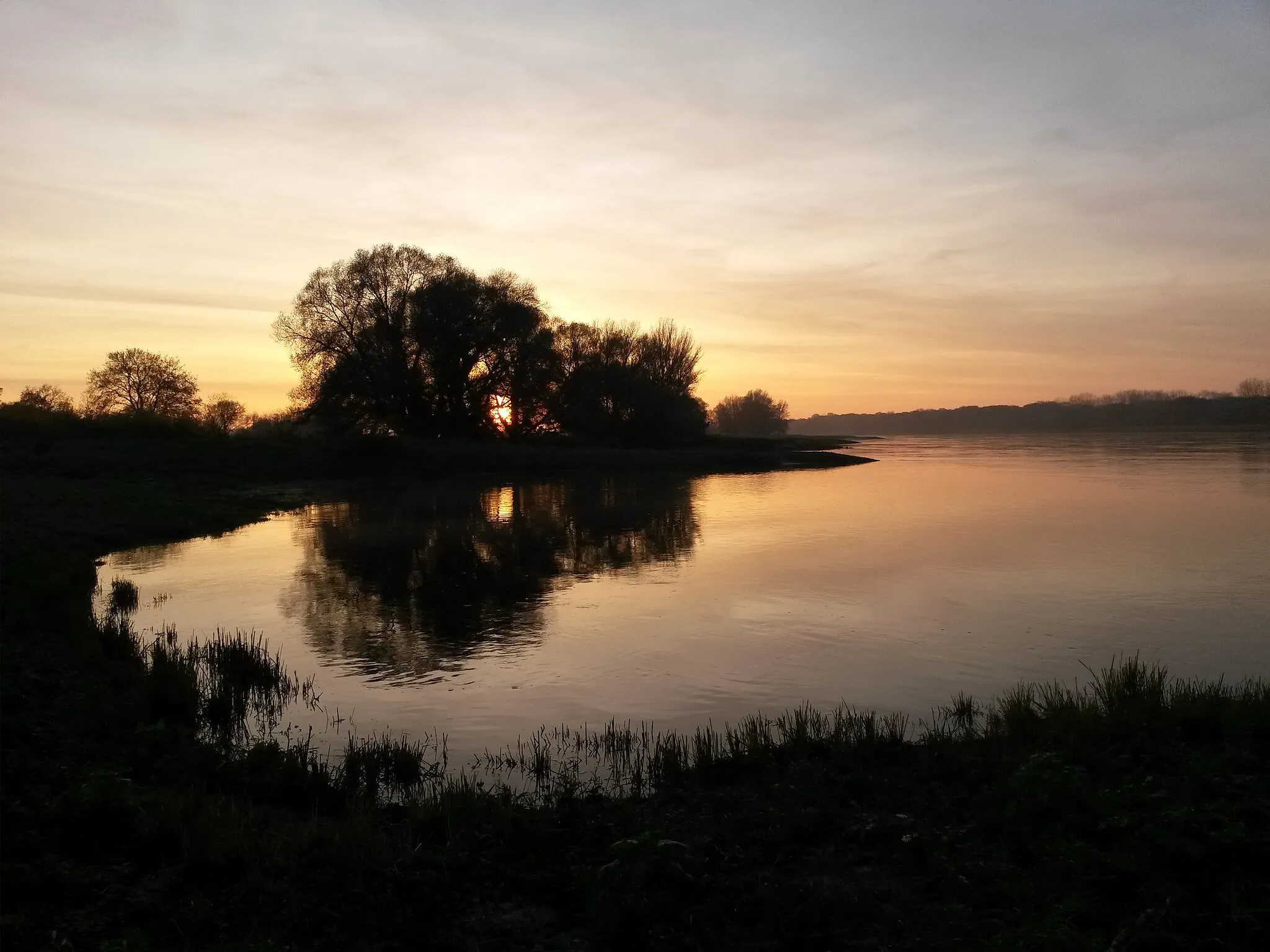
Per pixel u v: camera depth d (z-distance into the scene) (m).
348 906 6.39
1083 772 7.77
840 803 8.24
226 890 6.52
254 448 58.34
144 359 90.06
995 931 5.73
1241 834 6.59
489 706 12.52
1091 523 31.44
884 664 14.23
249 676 13.59
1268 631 16.03
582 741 10.96
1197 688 11.48
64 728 10.12
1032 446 106.75
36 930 5.77
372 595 20.70
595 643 15.93
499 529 32.88
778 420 185.12
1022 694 12.04
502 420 76.94
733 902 6.26
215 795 8.69
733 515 36.06
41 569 20.28
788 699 12.59
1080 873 6.38
